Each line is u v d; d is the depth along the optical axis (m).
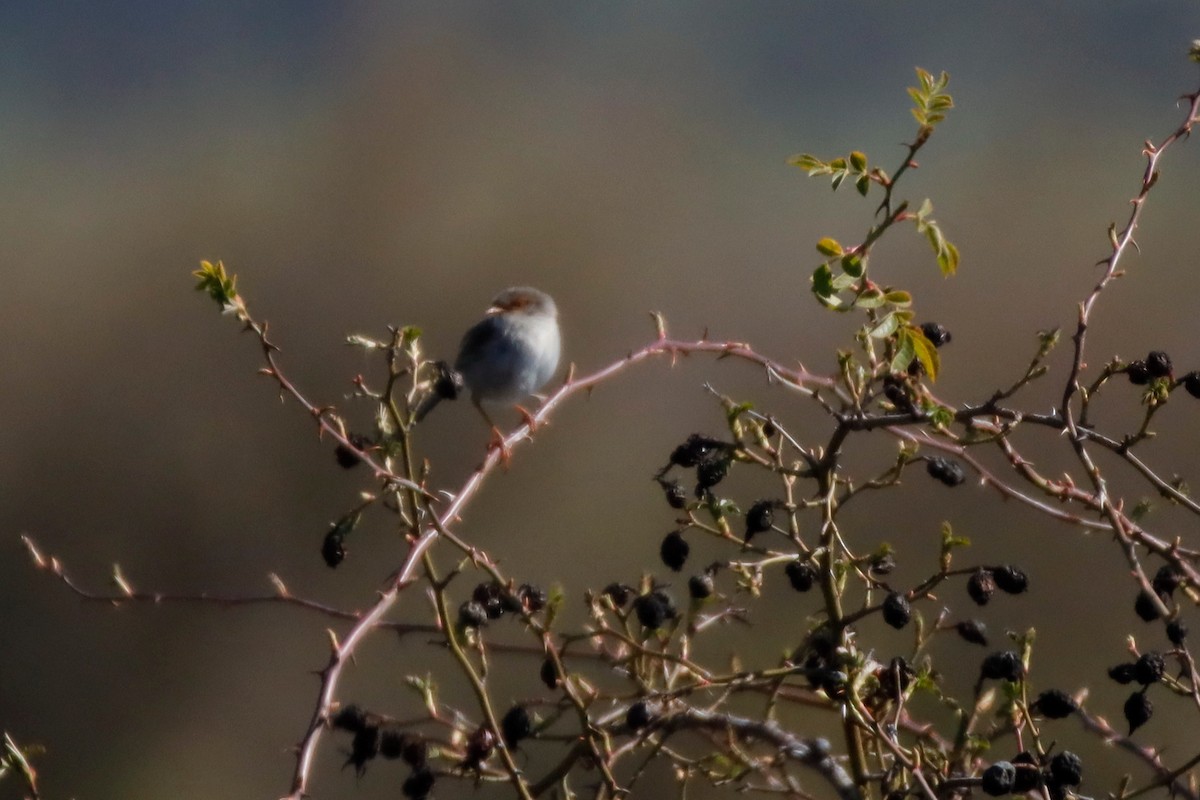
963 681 13.67
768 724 6.13
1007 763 5.39
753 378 21.17
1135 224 6.11
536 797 6.00
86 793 18.81
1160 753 6.05
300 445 20.42
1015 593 5.95
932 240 5.36
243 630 19.80
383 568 19.75
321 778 16.81
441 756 6.15
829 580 5.96
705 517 10.69
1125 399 18.42
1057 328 6.34
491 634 11.30
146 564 20.23
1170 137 6.33
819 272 5.50
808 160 5.41
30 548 6.41
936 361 5.50
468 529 19.52
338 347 22.02
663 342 6.93
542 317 11.21
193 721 19.39
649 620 5.84
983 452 16.20
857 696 5.70
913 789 5.77
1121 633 15.11
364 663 16.91
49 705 19.36
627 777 10.85
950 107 5.33
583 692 6.90
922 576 15.73
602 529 19.75
